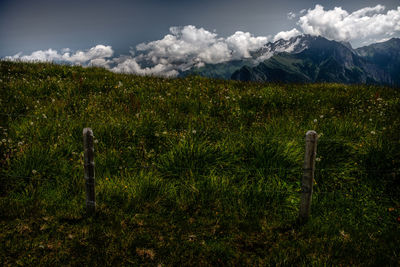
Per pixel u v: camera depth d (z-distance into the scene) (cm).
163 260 332
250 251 356
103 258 324
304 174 386
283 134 608
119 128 596
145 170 514
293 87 1278
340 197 472
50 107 707
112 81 1051
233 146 555
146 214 416
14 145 507
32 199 422
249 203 445
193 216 420
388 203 458
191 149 518
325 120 697
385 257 331
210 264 332
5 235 349
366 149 534
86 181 384
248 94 956
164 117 716
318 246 357
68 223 382
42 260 315
